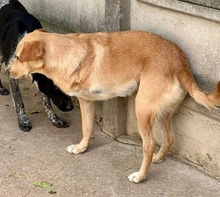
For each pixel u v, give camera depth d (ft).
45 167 6.98
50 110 8.12
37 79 7.66
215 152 6.64
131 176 6.64
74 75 6.51
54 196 6.35
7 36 7.89
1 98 9.13
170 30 6.68
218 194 6.40
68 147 7.36
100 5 7.79
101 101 7.97
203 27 6.23
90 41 6.59
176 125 7.06
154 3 6.63
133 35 6.54
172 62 6.29
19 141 7.67
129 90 6.68
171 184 6.60
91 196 6.35
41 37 6.48
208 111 6.45
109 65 6.49
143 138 6.48
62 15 8.89
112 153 7.34
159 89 6.25
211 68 6.31
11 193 6.41
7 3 8.36
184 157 7.14
